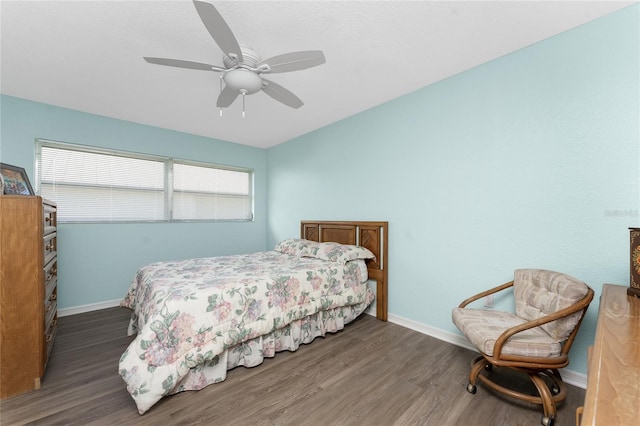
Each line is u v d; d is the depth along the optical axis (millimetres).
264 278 2127
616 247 1613
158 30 1739
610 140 1633
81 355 2109
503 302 2061
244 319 1910
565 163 1791
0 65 2148
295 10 1562
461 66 2207
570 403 1576
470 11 1600
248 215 4656
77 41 1846
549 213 1855
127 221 3426
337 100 2840
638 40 1545
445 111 2396
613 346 717
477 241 2201
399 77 2375
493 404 1580
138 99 2777
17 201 1632
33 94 2662
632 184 1564
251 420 1459
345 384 1767
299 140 4059
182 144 3844
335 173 3488
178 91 2602
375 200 2996
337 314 2590
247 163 4555
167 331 1604
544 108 1875
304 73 2301
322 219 3688
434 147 2475
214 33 1366
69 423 1417
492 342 1455
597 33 1672
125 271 3383
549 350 1418
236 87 1780
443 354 2146
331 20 1651
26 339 1655
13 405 1539
